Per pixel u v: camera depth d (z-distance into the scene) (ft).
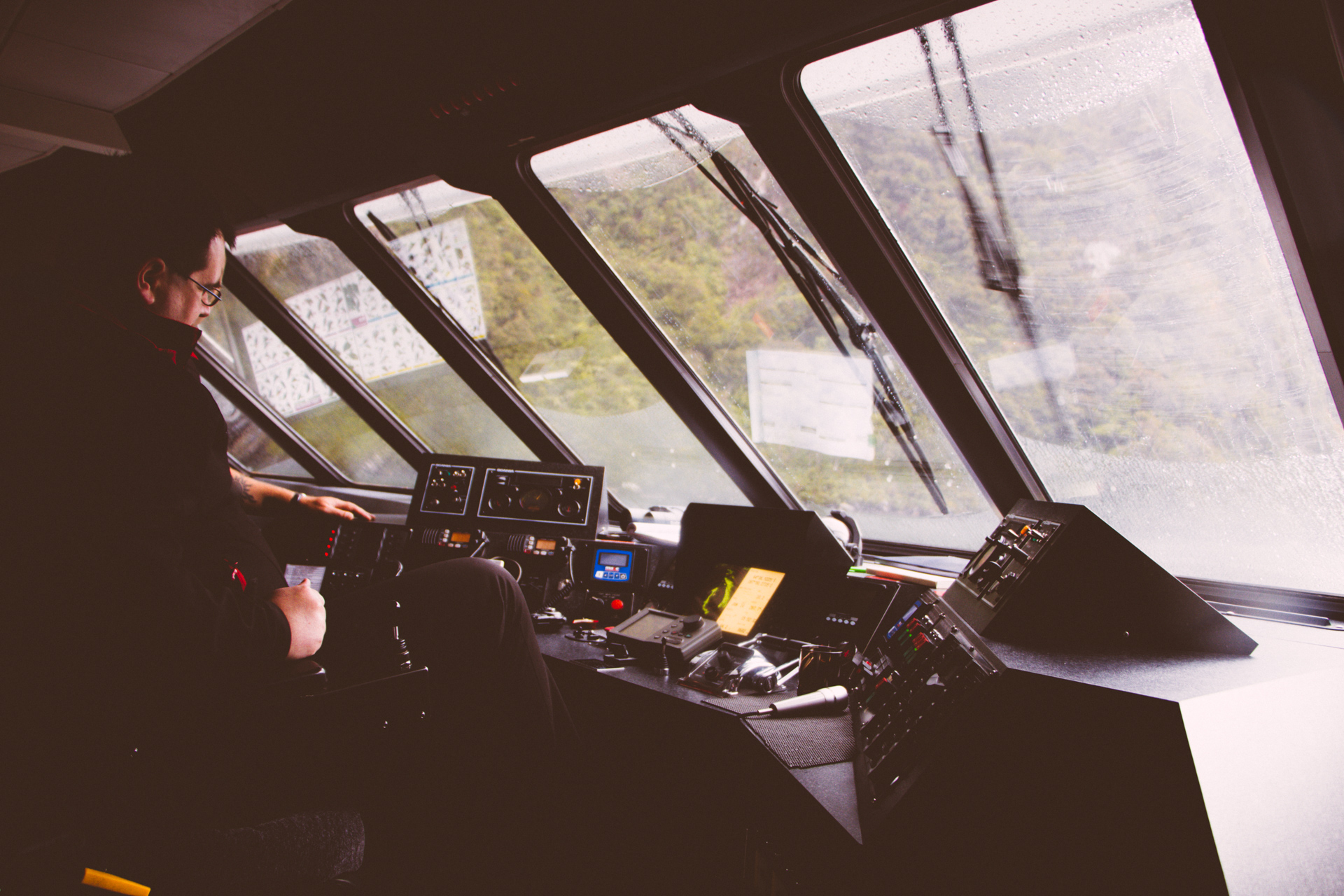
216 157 10.82
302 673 4.91
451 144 8.58
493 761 7.06
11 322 4.06
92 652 3.82
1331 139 4.67
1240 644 4.22
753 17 5.94
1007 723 3.68
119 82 11.09
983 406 7.92
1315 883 3.12
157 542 4.08
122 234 4.45
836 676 6.24
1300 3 4.38
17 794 3.79
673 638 7.02
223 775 4.57
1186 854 2.99
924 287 7.60
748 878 5.80
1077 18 6.17
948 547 9.48
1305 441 6.51
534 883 7.25
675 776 7.22
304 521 10.66
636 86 6.96
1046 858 3.38
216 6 8.69
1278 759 3.33
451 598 6.86
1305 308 5.27
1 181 14.55
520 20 6.98
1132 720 3.25
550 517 9.67
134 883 3.77
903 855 3.75
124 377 4.08
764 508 8.17
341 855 4.71
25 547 3.73
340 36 8.25
